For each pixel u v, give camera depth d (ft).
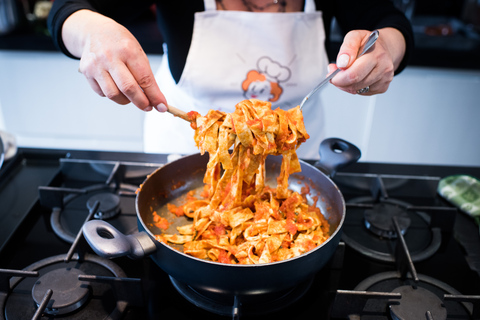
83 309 2.68
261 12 4.47
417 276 2.85
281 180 3.34
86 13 3.36
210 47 4.52
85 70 2.97
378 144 7.91
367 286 2.89
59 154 4.20
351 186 3.90
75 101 7.77
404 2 8.49
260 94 4.77
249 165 3.29
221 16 4.39
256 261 2.89
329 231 3.28
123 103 3.01
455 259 3.17
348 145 3.65
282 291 2.85
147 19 8.03
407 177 3.75
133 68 2.87
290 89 4.75
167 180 3.60
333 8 4.69
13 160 4.10
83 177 3.90
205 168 3.78
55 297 2.64
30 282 2.84
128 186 3.80
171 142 5.29
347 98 7.47
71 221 3.40
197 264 2.40
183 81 4.69
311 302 2.83
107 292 2.80
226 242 3.11
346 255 3.18
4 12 7.57
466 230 3.46
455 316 2.68
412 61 7.25
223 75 4.63
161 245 2.48
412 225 3.47
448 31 8.10
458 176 3.85
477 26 8.25
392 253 3.18
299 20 4.46
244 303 2.78
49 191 3.43
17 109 7.90
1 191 3.75
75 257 3.01
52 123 8.05
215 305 2.76
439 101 7.49
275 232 3.12
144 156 4.19
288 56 4.55
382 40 3.39
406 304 2.67
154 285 2.91
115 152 4.24
